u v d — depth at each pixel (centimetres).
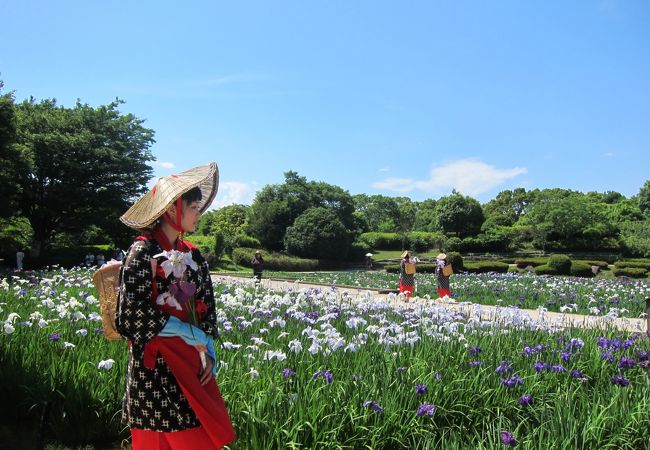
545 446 384
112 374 485
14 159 2709
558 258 3806
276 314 909
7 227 3606
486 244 6719
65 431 448
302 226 5278
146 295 282
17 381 488
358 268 5303
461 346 649
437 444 416
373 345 632
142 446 291
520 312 827
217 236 4597
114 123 3672
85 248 3666
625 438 430
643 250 5794
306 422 397
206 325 316
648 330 734
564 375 580
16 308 793
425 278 2881
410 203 10662
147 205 313
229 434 289
